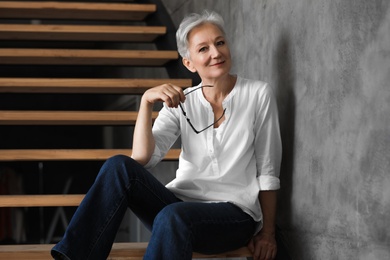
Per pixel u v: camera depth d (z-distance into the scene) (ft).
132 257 8.66
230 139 8.65
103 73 25.99
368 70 6.77
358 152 7.02
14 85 12.61
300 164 8.69
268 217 8.75
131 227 18.97
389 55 6.33
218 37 8.53
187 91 8.94
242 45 11.28
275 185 8.69
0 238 17.67
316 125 8.13
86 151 11.12
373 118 6.68
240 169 8.62
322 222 7.99
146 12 15.47
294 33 8.80
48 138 23.31
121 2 16.74
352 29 7.11
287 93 9.14
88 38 15.25
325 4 7.79
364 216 6.90
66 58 13.87
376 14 6.57
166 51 14.02
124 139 22.18
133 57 13.87
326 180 7.86
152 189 8.10
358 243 7.04
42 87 12.81
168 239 7.34
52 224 17.99
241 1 11.27
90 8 15.08
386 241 6.45
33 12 15.25
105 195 7.77
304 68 8.49
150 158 8.59
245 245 8.71
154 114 11.89
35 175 18.62
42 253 8.66
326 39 7.79
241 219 8.29
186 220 7.48
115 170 7.86
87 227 7.59
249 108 8.69
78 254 7.47
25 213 17.93
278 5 9.39
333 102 7.63
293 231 8.96
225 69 8.54
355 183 7.10
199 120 8.76
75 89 13.12
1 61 14.07
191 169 8.68
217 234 7.95
